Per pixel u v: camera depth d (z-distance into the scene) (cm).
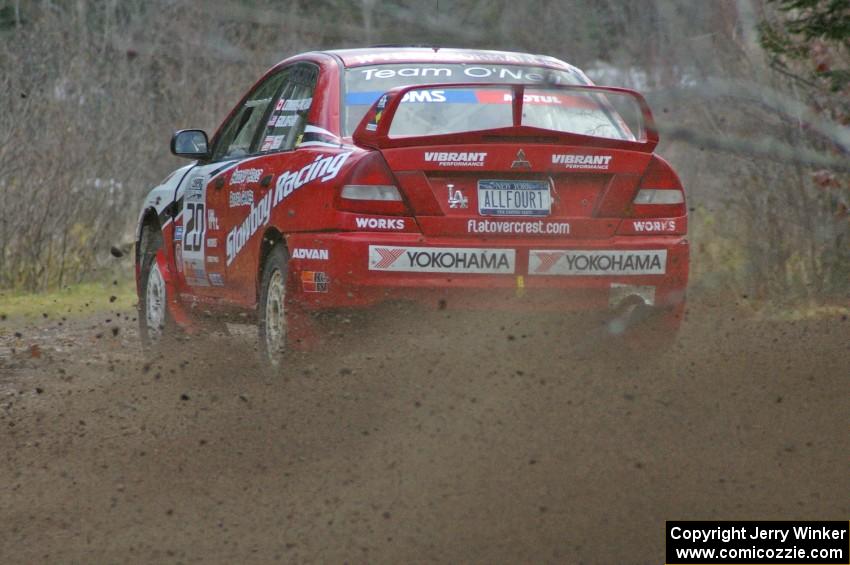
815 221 3525
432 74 2603
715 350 2488
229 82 5153
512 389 2159
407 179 2247
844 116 1888
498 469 1833
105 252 5341
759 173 3572
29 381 2900
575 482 1770
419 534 1616
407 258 2239
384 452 1941
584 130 2512
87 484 1928
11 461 2089
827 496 1700
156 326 3275
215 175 2912
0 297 4847
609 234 2320
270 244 2570
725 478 1772
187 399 2397
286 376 2405
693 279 3669
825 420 2016
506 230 2269
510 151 2266
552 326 2322
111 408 2438
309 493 1805
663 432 1970
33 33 4938
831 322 2797
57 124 5134
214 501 1806
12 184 5097
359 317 2295
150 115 5306
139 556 1605
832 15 2338
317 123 2503
